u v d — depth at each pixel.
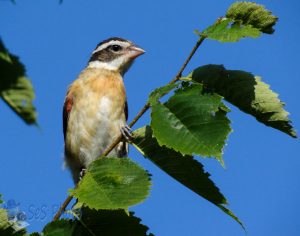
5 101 4.09
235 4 7.50
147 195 6.75
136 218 7.46
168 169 7.66
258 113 8.07
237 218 7.43
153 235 7.55
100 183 6.85
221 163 6.82
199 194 7.59
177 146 6.95
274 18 7.48
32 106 4.10
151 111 7.11
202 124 6.97
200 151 6.88
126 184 6.87
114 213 7.40
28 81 4.10
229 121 6.98
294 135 8.10
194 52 7.58
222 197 7.48
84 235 7.39
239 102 8.09
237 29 7.24
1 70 4.08
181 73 7.71
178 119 7.06
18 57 4.11
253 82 8.02
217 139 6.93
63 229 7.29
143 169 6.93
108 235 7.46
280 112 8.00
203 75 8.05
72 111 16.23
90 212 7.38
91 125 15.98
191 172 7.56
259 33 7.19
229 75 8.00
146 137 7.85
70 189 6.81
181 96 7.05
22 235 7.14
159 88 7.19
